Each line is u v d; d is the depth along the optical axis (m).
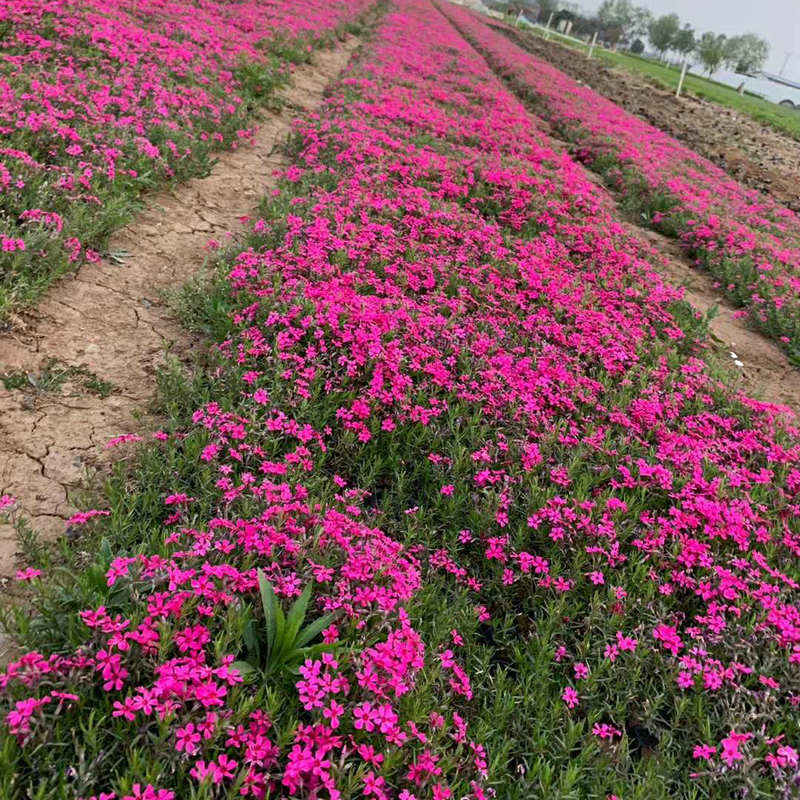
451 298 7.38
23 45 10.34
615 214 12.77
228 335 5.55
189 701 2.49
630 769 3.15
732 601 3.97
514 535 4.38
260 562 3.41
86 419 4.54
